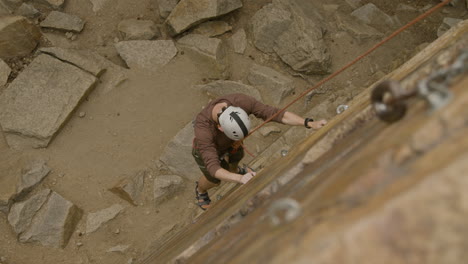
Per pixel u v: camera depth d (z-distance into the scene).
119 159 6.61
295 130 6.64
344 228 0.83
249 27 7.98
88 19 7.86
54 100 6.68
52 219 5.88
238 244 1.49
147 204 6.29
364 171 0.93
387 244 0.79
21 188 6.04
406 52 7.31
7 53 7.10
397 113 1.12
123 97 7.12
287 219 1.10
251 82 7.47
